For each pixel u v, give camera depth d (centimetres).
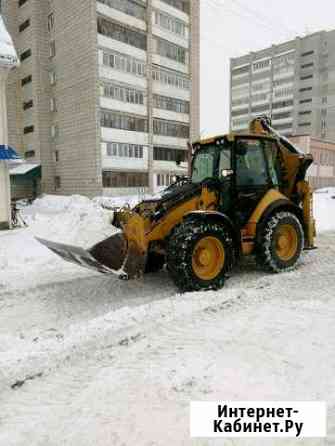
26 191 3612
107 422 217
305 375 259
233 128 8519
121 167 3184
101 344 318
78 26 3038
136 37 3225
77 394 247
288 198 612
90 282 532
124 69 3158
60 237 754
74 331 346
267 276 527
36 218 1358
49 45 3406
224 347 305
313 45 6925
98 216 847
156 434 206
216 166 530
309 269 564
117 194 3180
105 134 3061
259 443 201
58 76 3341
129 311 389
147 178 3394
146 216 470
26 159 3709
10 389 257
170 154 3600
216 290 465
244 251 527
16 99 3669
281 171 610
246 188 532
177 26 3562
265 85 7762
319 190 3177
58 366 284
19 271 599
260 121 647
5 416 228
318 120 6994
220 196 515
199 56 3775
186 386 249
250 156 545
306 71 7088
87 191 3150
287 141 618
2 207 1129
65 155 3362
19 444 201
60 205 2305
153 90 3400
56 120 3434
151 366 278
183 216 479
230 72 8488
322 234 909
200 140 560
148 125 3356
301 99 7212
